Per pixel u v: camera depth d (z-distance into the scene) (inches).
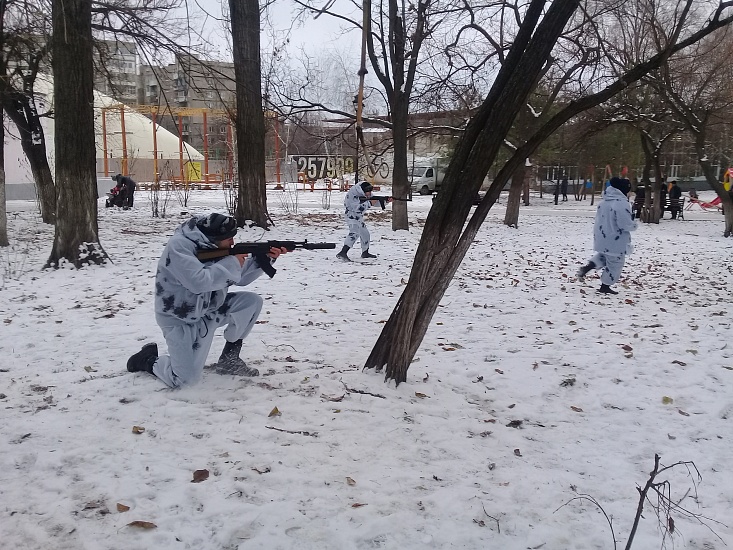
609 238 371.9
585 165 1332.4
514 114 183.6
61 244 415.2
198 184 1680.6
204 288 174.4
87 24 405.4
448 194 195.0
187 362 184.2
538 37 176.1
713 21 191.3
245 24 606.5
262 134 650.2
